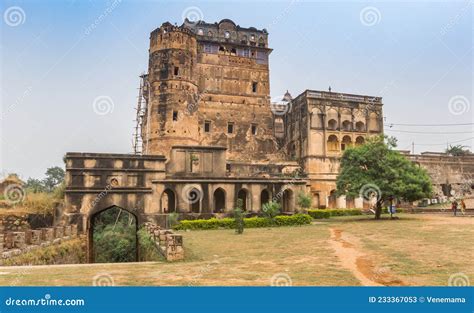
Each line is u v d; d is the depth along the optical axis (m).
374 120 59.31
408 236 21.70
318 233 25.67
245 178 38.03
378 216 38.22
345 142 58.16
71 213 32.47
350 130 57.44
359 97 59.03
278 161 57.09
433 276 11.28
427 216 40.28
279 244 20.03
